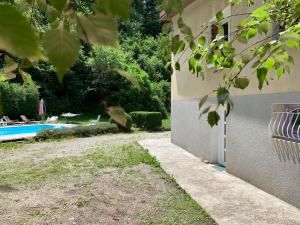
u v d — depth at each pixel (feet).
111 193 24.59
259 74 6.68
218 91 6.19
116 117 2.28
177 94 46.26
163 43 8.29
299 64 20.34
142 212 20.86
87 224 19.25
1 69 2.94
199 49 9.93
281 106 22.89
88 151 42.91
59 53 1.74
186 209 21.20
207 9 34.01
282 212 20.42
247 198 23.17
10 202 22.85
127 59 102.12
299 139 20.57
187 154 40.47
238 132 28.50
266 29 8.04
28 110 92.17
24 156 40.57
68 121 90.68
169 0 3.94
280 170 22.79
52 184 27.20
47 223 19.42
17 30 1.23
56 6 1.79
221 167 33.14
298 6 7.86
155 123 70.08
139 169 32.01
